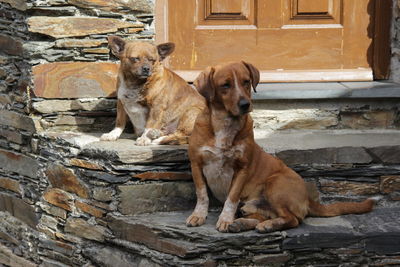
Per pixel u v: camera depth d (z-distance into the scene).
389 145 4.74
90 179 4.66
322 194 4.75
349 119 5.30
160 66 4.85
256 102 5.27
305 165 4.72
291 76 5.60
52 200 5.00
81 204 4.76
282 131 5.27
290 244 4.14
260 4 5.59
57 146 4.92
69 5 4.96
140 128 5.00
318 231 4.19
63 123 5.12
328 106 5.29
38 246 5.12
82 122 5.15
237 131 4.27
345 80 5.63
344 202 4.56
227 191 4.49
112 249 4.58
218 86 4.17
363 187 4.75
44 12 4.96
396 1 5.55
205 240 4.07
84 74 5.05
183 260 4.08
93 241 4.71
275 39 5.64
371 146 4.73
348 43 5.67
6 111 5.45
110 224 4.54
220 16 5.60
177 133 4.86
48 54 4.98
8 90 5.46
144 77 4.63
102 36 5.04
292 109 5.29
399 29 5.58
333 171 4.73
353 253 4.20
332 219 4.44
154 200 4.55
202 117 4.36
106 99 5.13
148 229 4.28
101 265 4.60
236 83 4.13
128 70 4.71
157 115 4.87
